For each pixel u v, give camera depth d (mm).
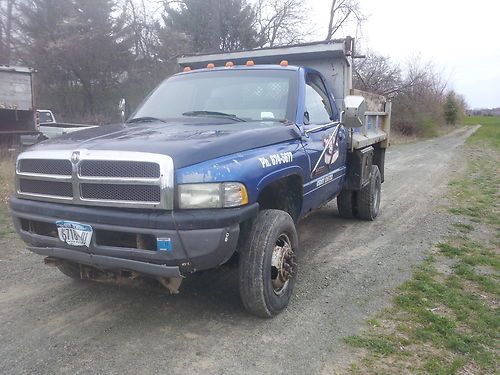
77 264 4086
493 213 8508
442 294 4641
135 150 3334
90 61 27188
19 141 15523
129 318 4027
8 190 9172
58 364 3324
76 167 3447
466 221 7832
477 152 23516
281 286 4129
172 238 3252
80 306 4262
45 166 3639
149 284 3908
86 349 3523
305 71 5293
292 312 4176
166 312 4141
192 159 3338
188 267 3389
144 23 28281
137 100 28125
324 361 3406
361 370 3293
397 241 6555
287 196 4598
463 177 13477
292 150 4293
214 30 29125
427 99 42219
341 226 7414
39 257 5609
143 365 3318
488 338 3801
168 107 5066
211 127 4145
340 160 5895
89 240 3447
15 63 28703
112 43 27406
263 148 3941
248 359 3416
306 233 6957
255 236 3822
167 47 27500
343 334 3799
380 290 4734
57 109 28484
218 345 3596
